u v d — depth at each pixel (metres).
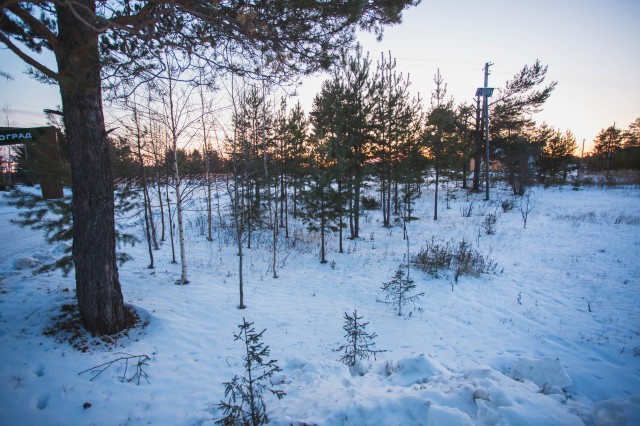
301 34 4.85
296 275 10.63
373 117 15.88
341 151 12.81
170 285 8.56
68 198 6.90
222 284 9.07
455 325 6.86
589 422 3.02
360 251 14.00
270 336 6.29
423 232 17.17
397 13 4.93
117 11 4.45
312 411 3.50
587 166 48.78
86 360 4.80
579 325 6.67
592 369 4.95
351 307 7.96
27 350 4.82
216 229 17.56
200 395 4.40
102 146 5.34
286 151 17.44
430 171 21.22
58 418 3.73
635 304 7.52
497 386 3.35
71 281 7.63
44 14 4.65
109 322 5.58
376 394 3.58
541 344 5.93
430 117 20.91
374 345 5.98
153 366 4.96
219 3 3.94
